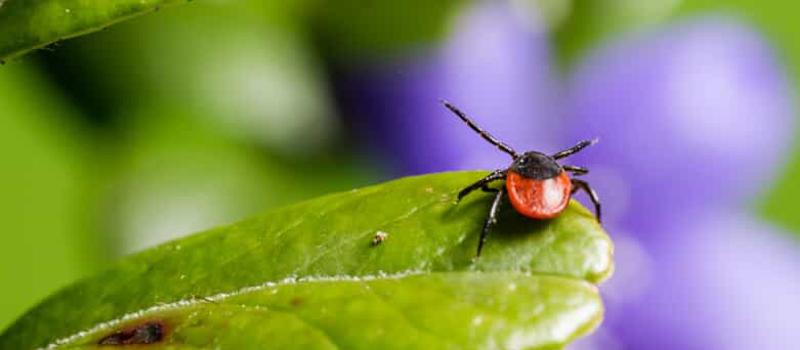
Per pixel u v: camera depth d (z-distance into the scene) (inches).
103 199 4.6
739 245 4.5
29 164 4.6
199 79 4.5
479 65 4.4
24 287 4.5
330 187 4.6
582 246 2.6
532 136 4.5
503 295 2.6
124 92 4.5
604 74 4.4
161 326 2.7
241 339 2.6
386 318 2.6
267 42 4.5
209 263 2.7
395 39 4.4
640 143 4.5
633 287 4.4
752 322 4.4
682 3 4.5
